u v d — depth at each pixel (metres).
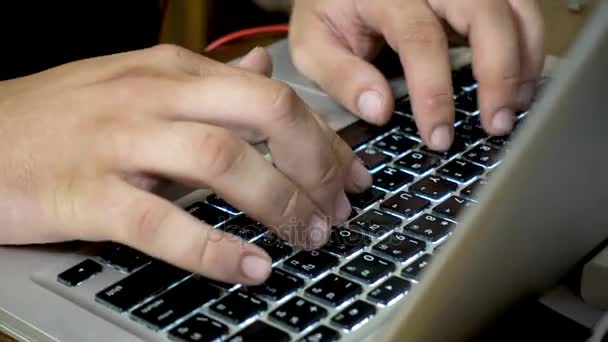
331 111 0.69
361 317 0.43
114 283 0.46
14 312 0.44
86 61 0.61
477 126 0.65
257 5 1.20
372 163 0.60
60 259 0.49
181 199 0.54
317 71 0.73
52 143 0.53
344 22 0.76
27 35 0.96
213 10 1.15
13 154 0.53
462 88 0.71
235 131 0.51
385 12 0.71
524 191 0.33
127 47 1.04
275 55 0.81
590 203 0.39
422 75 0.65
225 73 0.57
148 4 1.06
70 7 0.99
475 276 0.35
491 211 0.32
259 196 0.49
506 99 0.64
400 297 0.45
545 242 0.38
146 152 0.49
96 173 0.50
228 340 0.41
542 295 0.44
